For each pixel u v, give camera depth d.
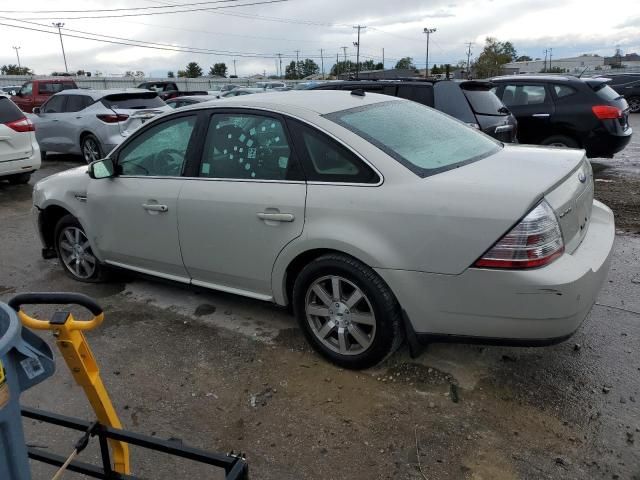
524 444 2.64
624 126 8.75
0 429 1.45
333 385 3.17
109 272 4.80
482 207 2.70
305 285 3.30
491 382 3.13
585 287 2.71
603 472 2.46
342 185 3.09
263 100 3.62
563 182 2.94
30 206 8.09
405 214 2.86
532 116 8.84
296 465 2.59
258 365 3.43
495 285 2.69
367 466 2.56
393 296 3.01
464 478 2.46
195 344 3.72
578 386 3.07
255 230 3.41
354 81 7.57
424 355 3.41
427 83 7.07
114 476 1.94
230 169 3.58
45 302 1.87
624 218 6.30
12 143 8.75
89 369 1.92
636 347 3.46
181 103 15.77
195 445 2.75
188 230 3.75
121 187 4.16
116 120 11.02
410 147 3.21
